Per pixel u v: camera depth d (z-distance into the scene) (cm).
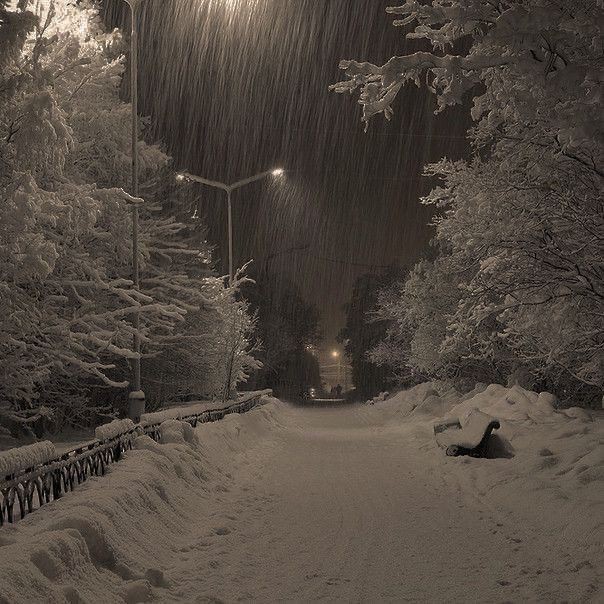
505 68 953
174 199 3034
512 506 1061
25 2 1337
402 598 665
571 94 738
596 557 770
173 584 706
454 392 3122
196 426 1786
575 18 701
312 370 10138
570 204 1181
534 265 1239
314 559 805
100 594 623
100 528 702
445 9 788
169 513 948
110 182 2347
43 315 1875
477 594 672
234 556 818
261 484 1362
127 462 1059
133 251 1955
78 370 2109
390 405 3959
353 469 1577
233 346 3159
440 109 1050
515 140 1256
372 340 7181
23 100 1379
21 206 1388
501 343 2408
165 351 2838
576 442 1431
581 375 1577
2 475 696
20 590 523
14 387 1847
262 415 2823
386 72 808
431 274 2983
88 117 2139
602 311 1232
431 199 1516
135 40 1927
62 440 2183
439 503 1136
